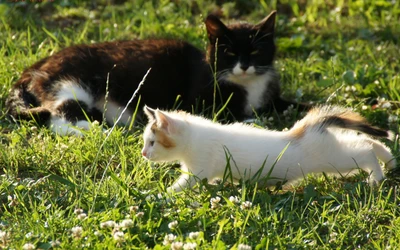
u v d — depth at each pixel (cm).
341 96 742
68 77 723
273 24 739
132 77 727
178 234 456
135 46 755
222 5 1055
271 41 743
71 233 450
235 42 721
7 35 895
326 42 938
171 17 988
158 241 453
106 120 729
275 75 755
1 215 498
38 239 439
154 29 934
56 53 764
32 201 512
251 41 725
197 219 473
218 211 486
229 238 459
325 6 1070
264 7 1042
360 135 576
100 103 731
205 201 505
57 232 461
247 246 422
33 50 861
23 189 527
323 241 466
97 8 1032
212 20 725
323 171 548
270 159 533
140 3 1031
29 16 958
